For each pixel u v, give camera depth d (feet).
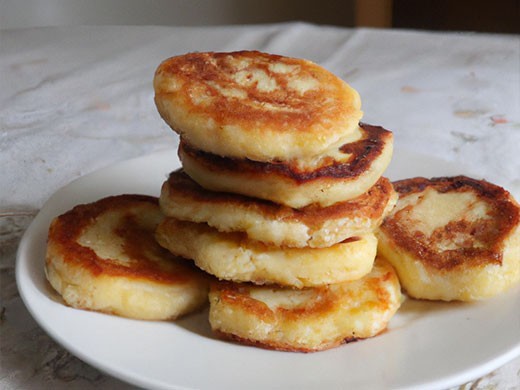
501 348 1.17
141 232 1.38
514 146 1.92
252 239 1.23
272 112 1.21
